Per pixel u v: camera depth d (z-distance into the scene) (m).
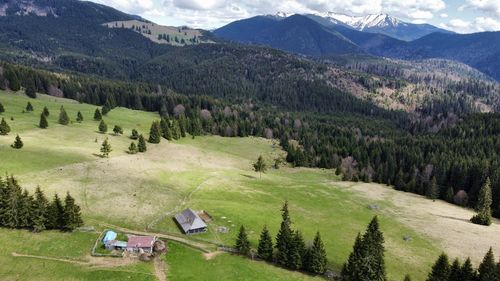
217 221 94.62
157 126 168.25
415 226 111.56
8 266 66.12
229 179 135.75
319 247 76.44
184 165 144.00
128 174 115.62
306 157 191.38
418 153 197.75
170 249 78.75
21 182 95.31
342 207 124.12
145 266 71.75
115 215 88.75
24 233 76.50
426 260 89.25
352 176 168.50
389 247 94.94
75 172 108.50
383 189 156.88
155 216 91.75
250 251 80.38
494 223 123.75
